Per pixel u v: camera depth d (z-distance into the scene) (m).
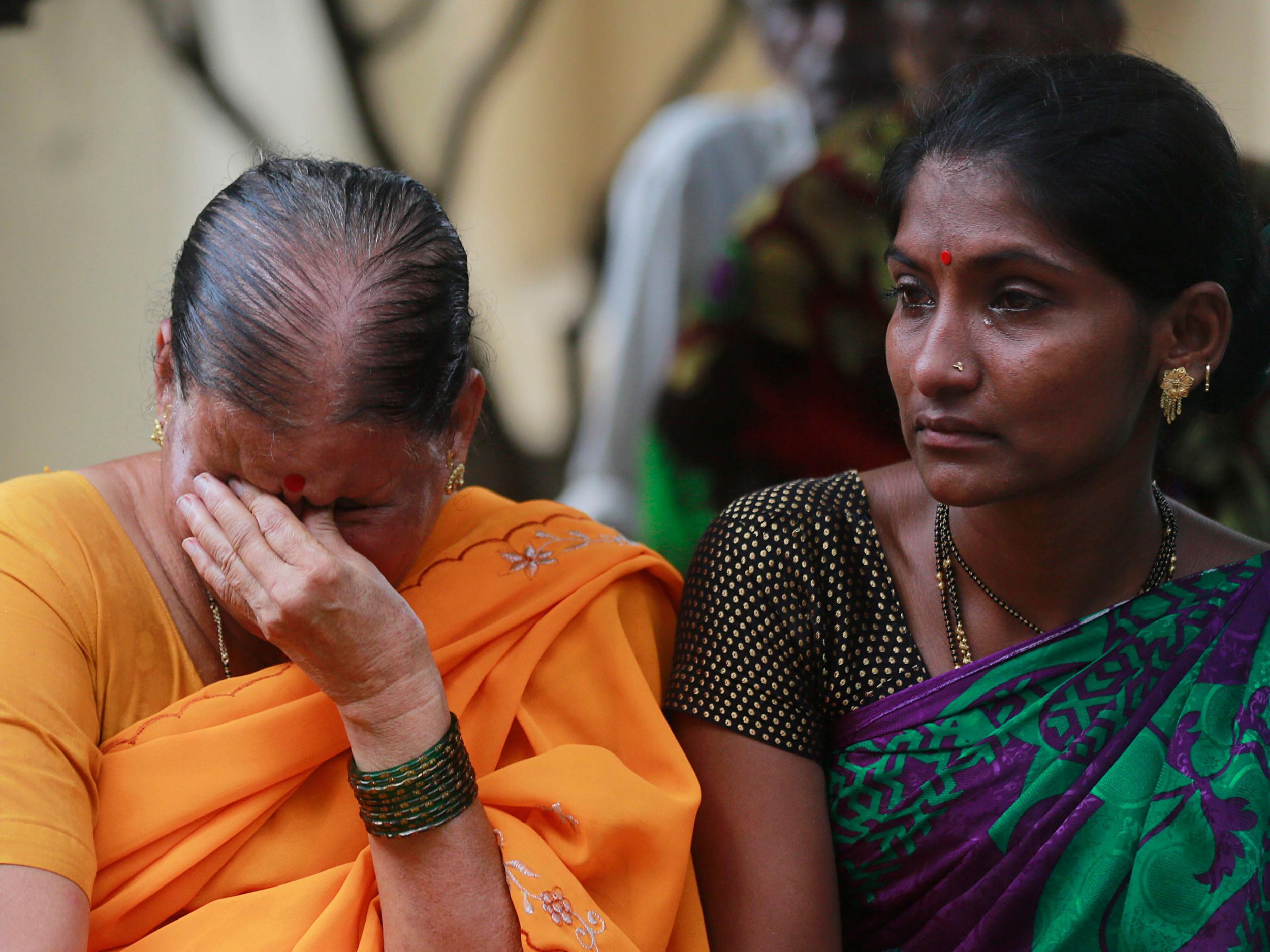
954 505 6.20
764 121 16.34
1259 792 6.21
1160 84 6.04
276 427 5.85
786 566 6.90
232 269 5.93
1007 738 6.50
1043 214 5.74
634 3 23.89
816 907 6.53
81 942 5.75
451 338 6.19
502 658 6.83
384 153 22.22
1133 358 5.98
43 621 6.16
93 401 20.98
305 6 21.55
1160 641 6.52
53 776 5.88
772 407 10.63
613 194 21.45
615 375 16.22
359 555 6.13
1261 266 6.42
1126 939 6.20
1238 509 9.23
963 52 10.06
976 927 6.46
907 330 6.20
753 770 6.70
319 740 6.38
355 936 6.18
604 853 6.38
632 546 7.44
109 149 20.83
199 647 6.70
